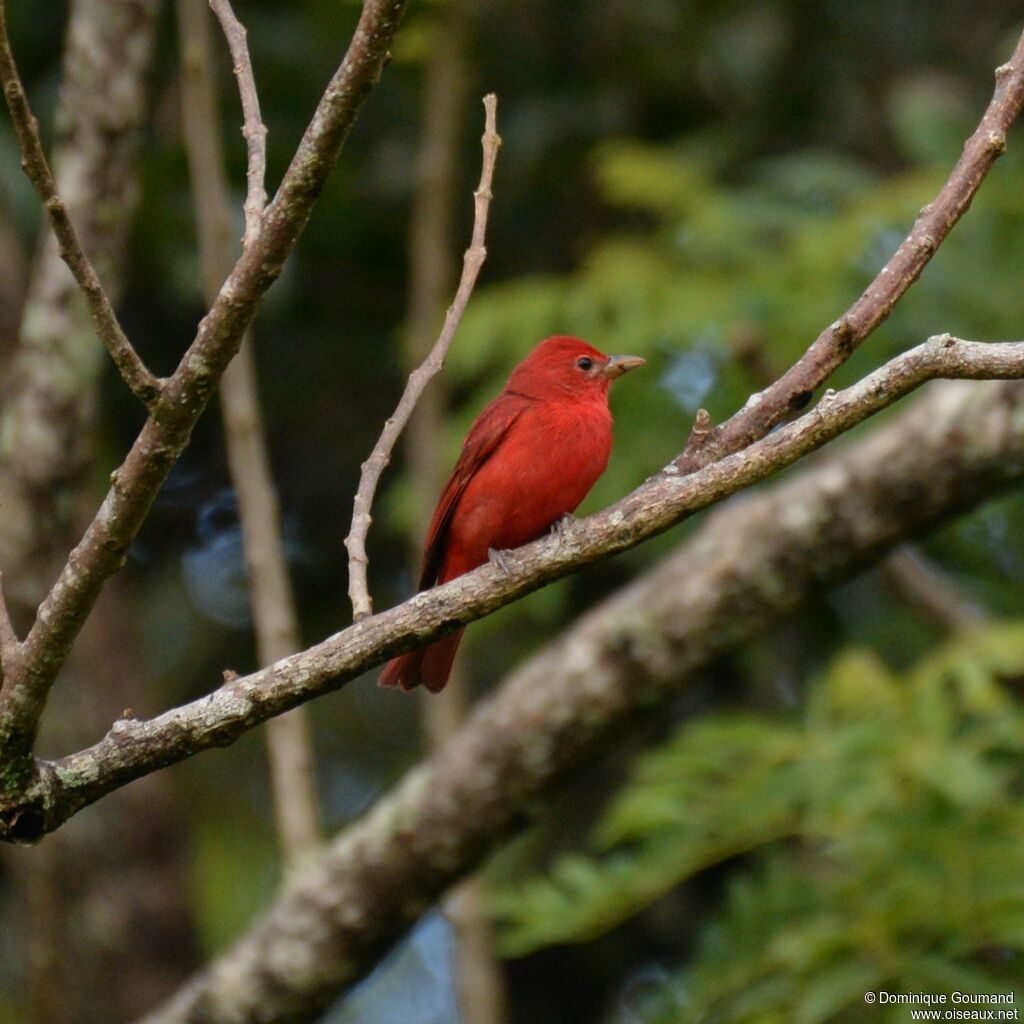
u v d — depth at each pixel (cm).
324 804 1452
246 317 535
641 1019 959
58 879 1222
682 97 1458
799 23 1434
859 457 979
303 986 1000
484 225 646
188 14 1012
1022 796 1015
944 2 1448
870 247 1249
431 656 841
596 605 1440
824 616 1348
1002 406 944
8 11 1388
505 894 940
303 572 1486
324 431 1495
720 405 1204
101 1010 1224
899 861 874
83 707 1223
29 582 1027
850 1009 896
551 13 1478
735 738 960
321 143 525
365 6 516
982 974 834
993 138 610
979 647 970
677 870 915
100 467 1424
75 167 1027
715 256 1274
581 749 1004
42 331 1023
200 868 1420
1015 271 1223
